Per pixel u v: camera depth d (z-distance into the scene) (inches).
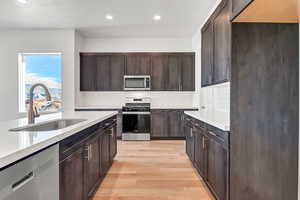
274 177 82.0
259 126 82.0
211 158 97.3
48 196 52.7
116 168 135.0
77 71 213.6
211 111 155.3
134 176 122.3
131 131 216.2
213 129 94.4
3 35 207.6
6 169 38.3
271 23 83.1
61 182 59.1
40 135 55.7
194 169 133.3
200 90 197.0
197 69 208.4
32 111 89.2
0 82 209.5
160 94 238.4
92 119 95.8
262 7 70.1
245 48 83.2
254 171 81.5
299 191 82.6
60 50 204.5
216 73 126.2
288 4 67.4
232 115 82.3
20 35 206.1
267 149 82.0
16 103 209.5
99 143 104.3
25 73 215.5
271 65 83.4
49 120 95.6
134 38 234.7
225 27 108.3
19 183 41.9
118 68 222.8
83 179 78.7
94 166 95.0
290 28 83.4
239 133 81.6
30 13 162.6
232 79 82.8
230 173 80.4
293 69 83.6
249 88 82.8
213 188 94.7
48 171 52.7
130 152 171.5
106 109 215.3
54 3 144.2
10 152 39.2
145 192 102.9
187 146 156.0
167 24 189.5
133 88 221.9
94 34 220.8
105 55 222.4
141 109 216.1
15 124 83.0
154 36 229.0
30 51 205.8
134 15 167.2
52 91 215.9
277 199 82.0
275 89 83.4
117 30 207.5
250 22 82.9
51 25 191.3
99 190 104.8
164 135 217.0
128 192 102.9
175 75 222.4
